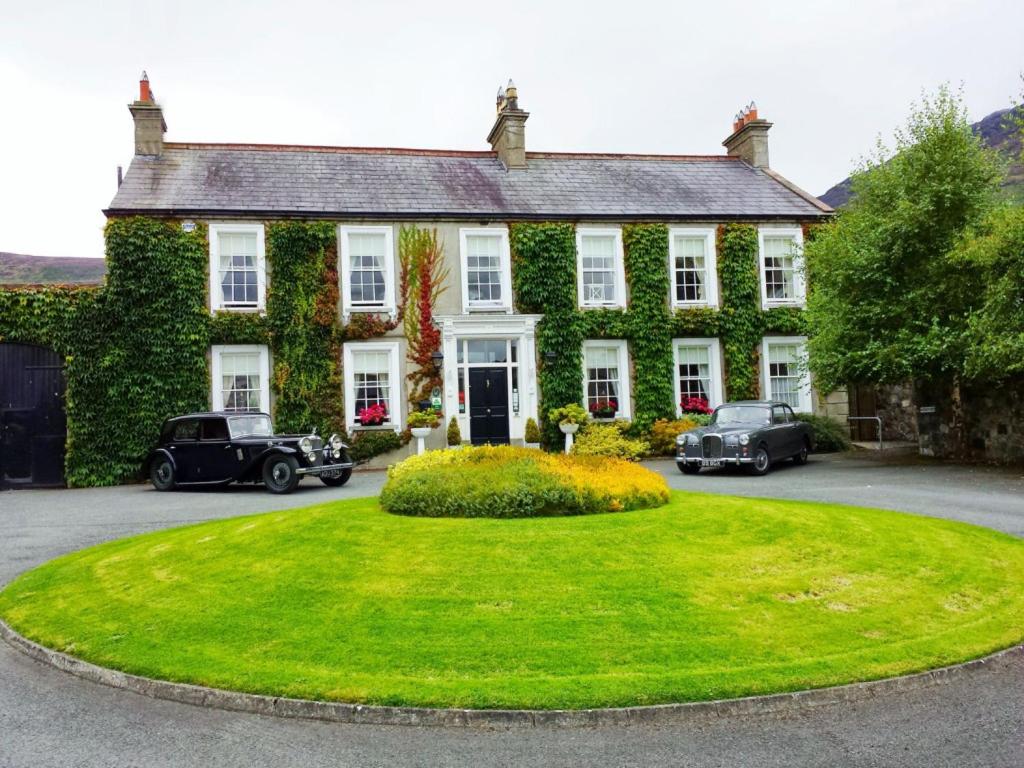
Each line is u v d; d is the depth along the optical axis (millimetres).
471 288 20656
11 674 5984
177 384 18328
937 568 7551
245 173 20781
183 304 18516
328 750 4535
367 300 20062
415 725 4848
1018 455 16719
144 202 18797
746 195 23281
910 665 5484
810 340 19094
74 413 17656
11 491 17125
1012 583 7324
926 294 16797
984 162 17406
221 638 6117
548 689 5035
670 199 22594
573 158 24266
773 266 22578
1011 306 14531
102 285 18234
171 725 4945
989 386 17375
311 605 6625
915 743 4516
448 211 20438
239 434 15438
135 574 7977
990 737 4586
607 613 6258
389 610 6426
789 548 7871
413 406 19859
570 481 9320
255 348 19125
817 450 21266
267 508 12570
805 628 6082
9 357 17688
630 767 4258
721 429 16484
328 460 15562
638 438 21031
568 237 21016
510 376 20656
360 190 20875
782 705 4992
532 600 6516
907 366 16266
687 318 21531
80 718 5094
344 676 5344
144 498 14859
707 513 8992
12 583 8375
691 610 6332
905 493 12727
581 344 20984
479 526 8328
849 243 17906
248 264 19391
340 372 19531
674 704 4883
